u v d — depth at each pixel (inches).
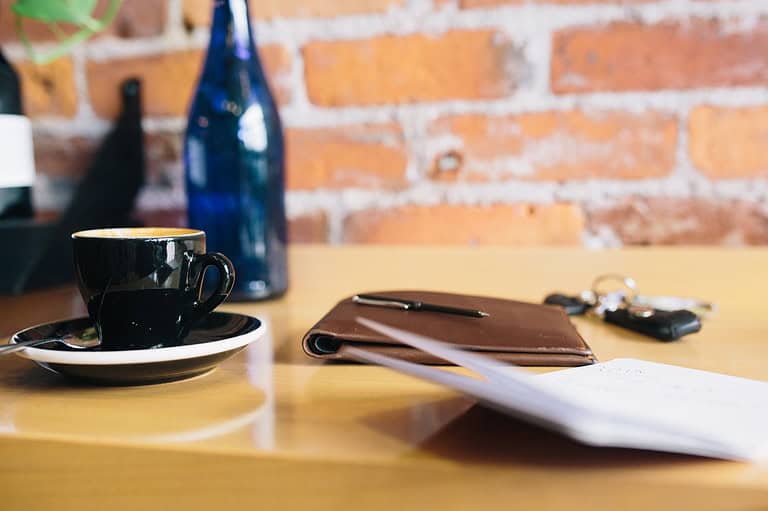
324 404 21.4
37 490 18.7
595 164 37.0
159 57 38.6
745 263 34.7
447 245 38.1
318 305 31.1
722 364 24.7
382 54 37.4
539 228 37.6
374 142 38.0
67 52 39.1
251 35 32.3
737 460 17.0
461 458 17.2
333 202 38.4
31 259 33.4
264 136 31.9
